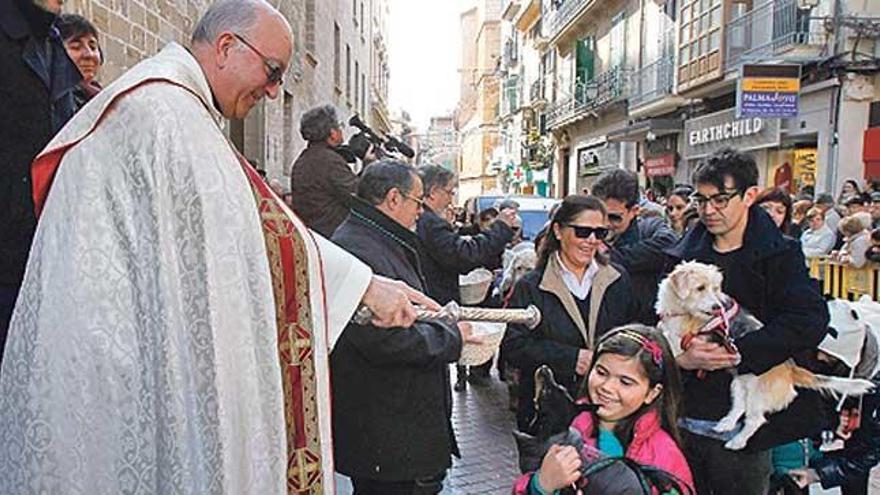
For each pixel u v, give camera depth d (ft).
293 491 6.15
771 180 52.16
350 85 78.07
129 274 5.47
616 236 14.42
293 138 45.11
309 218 17.75
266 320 5.76
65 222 5.51
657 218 15.69
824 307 9.34
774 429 9.46
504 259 22.06
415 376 9.84
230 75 6.29
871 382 10.95
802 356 10.59
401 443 9.78
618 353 7.72
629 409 7.69
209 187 5.57
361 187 10.52
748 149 54.08
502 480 16.80
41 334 5.43
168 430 5.37
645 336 7.89
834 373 11.08
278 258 6.13
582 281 11.12
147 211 5.47
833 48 44.91
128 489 5.46
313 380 6.26
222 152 5.77
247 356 5.62
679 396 8.05
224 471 5.42
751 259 9.59
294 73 45.16
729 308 9.27
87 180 5.52
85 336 5.39
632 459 7.27
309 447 6.22
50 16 7.77
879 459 11.72
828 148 45.42
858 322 11.18
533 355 10.75
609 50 86.48
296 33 45.88
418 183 10.45
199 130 5.67
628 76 78.84
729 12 55.11
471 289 19.49
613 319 10.96
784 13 48.93
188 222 5.50
